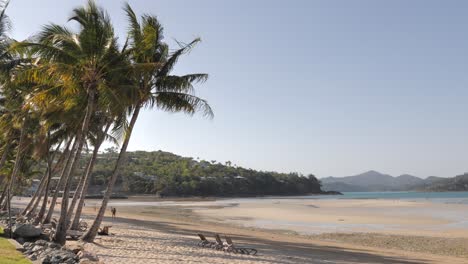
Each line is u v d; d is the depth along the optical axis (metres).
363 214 54.03
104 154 177.88
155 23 19.73
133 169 162.75
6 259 11.07
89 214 47.66
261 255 18.17
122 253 15.30
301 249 22.70
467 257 22.31
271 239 27.84
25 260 11.27
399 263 19.23
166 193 145.62
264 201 115.00
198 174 174.38
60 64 15.55
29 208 33.25
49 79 16.83
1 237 15.95
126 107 17.84
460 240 28.64
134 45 18.70
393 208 67.62
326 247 24.52
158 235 24.44
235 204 92.69
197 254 16.55
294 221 44.66
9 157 33.91
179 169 176.38
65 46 16.14
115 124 19.59
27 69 16.86
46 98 17.25
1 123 23.48
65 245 15.93
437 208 66.38
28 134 27.31
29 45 15.43
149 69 17.84
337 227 38.03
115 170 18.95
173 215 54.69
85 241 17.97
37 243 14.41
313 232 34.06
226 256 16.66
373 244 27.41
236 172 196.62
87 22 16.16
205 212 61.88
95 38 16.16
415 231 34.25
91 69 16.55
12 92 22.08
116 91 17.11
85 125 16.72
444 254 23.39
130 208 74.38
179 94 19.78
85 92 18.19
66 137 28.64
